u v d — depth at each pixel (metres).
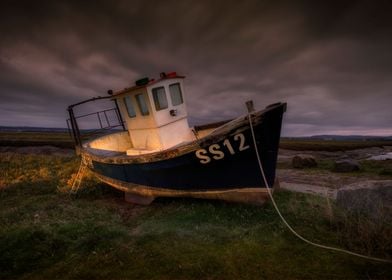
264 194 6.54
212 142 6.14
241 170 6.46
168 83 8.89
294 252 4.35
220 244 4.73
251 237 4.93
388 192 5.75
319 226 5.31
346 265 3.89
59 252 4.82
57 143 41.19
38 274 4.19
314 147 45.16
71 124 11.95
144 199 8.30
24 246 4.96
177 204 7.53
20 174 13.84
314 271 3.79
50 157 21.28
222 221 5.81
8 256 4.63
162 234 5.20
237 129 5.88
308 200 7.03
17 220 6.93
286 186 10.47
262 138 5.96
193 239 4.96
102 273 4.07
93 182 11.73
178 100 9.27
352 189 6.21
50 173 14.03
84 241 5.07
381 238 4.42
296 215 5.90
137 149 9.58
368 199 5.72
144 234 5.28
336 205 6.41
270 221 5.67
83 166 11.92
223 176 6.65
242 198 6.74
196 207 6.89
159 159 7.02
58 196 9.73
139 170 7.83
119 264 4.28
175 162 6.84
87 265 4.33
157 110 8.68
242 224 5.62
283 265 4.00
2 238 5.32
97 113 12.86
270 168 6.35
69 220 6.69
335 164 15.08
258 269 3.93
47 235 5.32
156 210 7.46
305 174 13.87
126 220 6.87
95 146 12.03
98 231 5.54
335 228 5.17
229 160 6.36
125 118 10.04
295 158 17.61
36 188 11.01
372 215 5.27
